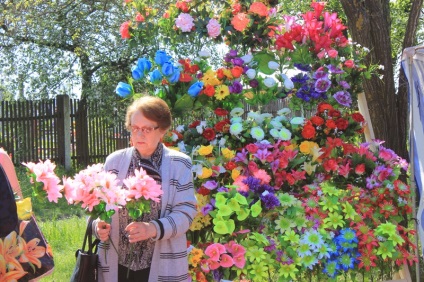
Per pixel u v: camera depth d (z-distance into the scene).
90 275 2.93
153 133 2.98
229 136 4.66
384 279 4.68
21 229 2.48
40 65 15.20
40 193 2.58
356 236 4.24
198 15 5.02
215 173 4.38
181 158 3.08
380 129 5.81
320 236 4.15
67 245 6.93
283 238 4.13
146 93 4.70
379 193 4.53
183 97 4.62
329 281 4.21
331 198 4.31
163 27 5.08
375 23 5.79
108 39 15.06
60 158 13.56
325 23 5.00
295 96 4.97
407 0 11.48
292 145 4.60
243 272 4.00
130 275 2.96
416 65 4.20
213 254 3.91
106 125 14.36
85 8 15.30
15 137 13.21
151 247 2.97
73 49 15.36
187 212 2.98
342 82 4.90
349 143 4.91
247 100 4.97
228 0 5.11
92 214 2.78
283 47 4.90
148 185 2.79
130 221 2.96
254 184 4.12
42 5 15.02
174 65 4.59
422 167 4.14
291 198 4.23
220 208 3.99
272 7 5.21
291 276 4.05
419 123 4.19
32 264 2.50
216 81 4.77
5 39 15.27
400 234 4.63
